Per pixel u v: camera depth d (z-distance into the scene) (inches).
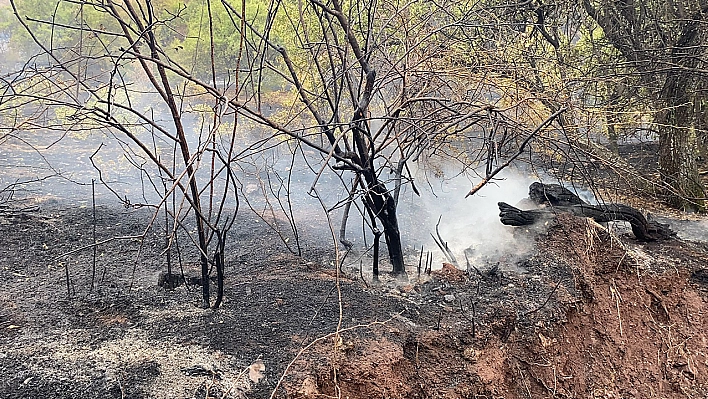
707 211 367.6
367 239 250.4
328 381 140.9
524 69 236.8
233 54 419.2
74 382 131.6
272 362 143.3
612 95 350.6
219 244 167.0
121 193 306.2
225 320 163.3
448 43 215.5
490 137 164.1
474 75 210.2
